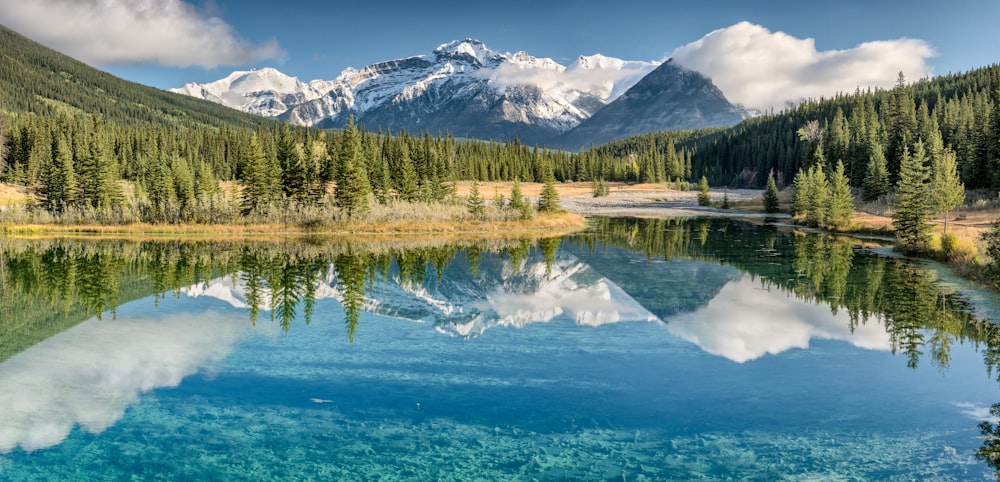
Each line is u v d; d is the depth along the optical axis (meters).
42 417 15.99
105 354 21.86
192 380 19.02
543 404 17.00
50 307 30.22
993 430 15.09
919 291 33.31
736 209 121.62
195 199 83.62
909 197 50.75
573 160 194.25
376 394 17.80
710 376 19.44
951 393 17.77
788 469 13.12
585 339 24.03
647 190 161.88
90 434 14.98
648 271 43.50
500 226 76.69
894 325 25.92
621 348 22.78
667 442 14.53
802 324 26.44
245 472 13.05
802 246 58.16
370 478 12.75
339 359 21.34
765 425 15.50
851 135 127.50
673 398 17.48
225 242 63.84
